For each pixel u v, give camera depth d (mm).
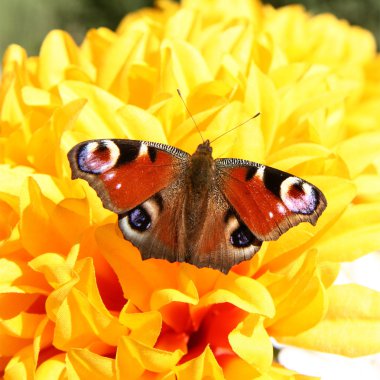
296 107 325
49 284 303
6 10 1010
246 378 294
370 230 303
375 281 343
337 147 334
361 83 415
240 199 298
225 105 309
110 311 302
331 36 422
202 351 305
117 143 299
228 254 293
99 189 292
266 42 352
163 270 298
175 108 316
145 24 353
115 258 295
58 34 339
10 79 332
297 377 295
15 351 301
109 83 329
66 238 301
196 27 348
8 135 324
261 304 288
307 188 294
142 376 294
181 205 298
